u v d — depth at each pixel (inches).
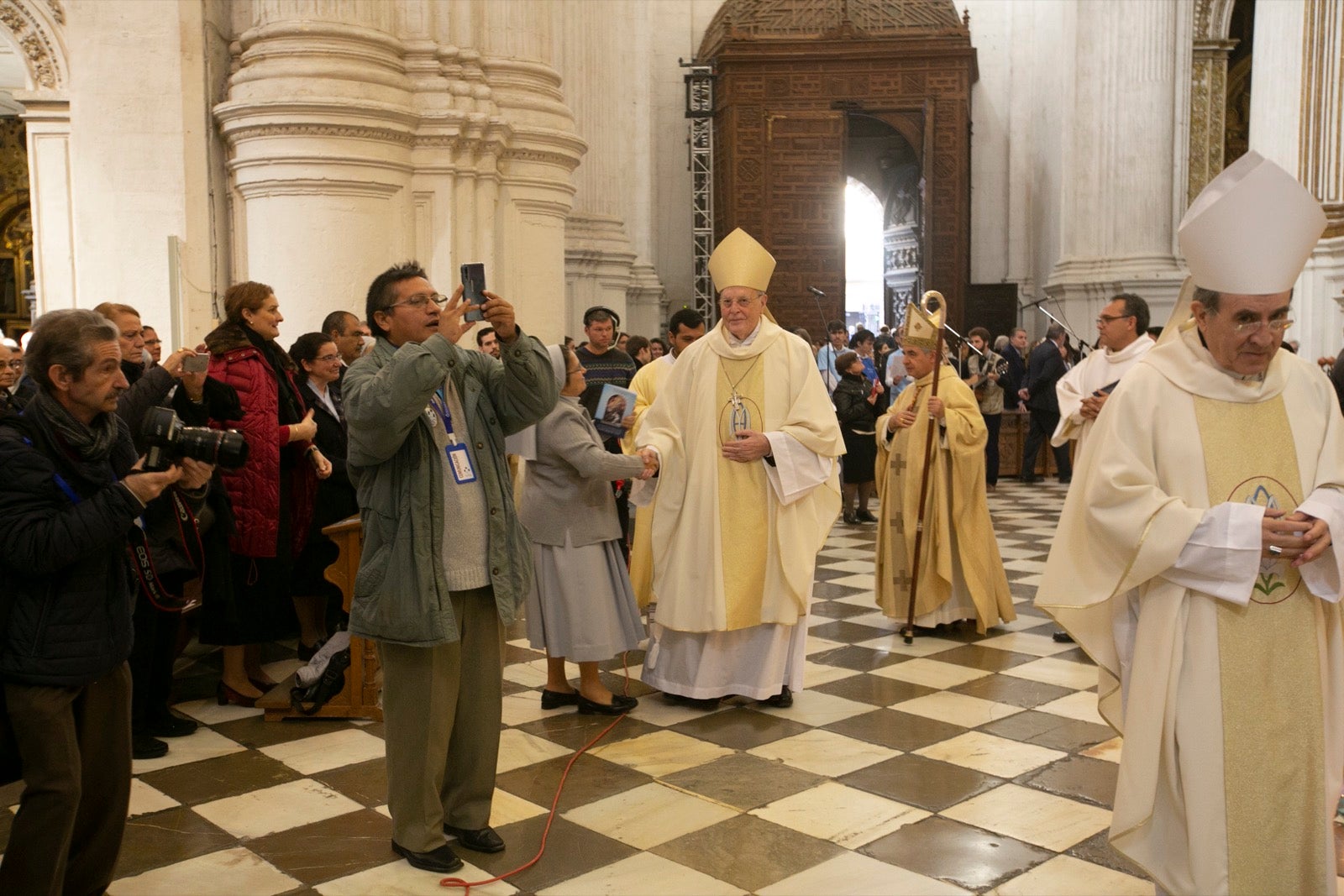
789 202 788.6
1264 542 98.0
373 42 303.7
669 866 131.7
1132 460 104.5
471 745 135.1
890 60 784.3
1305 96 427.8
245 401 190.1
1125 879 127.9
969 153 790.5
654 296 759.7
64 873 105.2
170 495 172.7
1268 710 101.1
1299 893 101.1
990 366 509.7
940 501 241.9
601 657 184.2
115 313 177.9
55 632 101.0
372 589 123.2
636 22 762.2
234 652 195.9
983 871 130.2
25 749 100.9
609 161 628.4
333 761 167.3
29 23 300.0
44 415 103.7
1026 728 182.2
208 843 138.2
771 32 793.6
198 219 305.6
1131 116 687.7
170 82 300.7
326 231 294.8
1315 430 104.3
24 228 867.4
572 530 184.5
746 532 188.5
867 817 145.9
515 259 348.5
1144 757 103.9
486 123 320.5
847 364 416.8
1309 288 427.8
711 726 184.1
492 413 133.6
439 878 128.3
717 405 192.4
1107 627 114.3
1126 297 228.1
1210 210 98.6
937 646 237.8
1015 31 829.8
